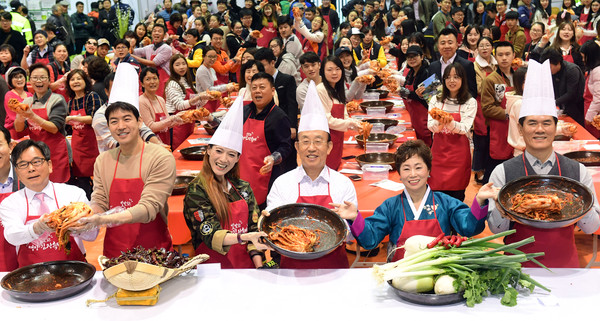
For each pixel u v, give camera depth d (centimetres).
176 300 206
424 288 197
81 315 196
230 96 660
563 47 700
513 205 219
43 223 228
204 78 704
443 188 425
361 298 204
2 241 270
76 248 266
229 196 263
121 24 1353
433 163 427
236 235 235
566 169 251
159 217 270
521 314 189
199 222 253
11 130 527
